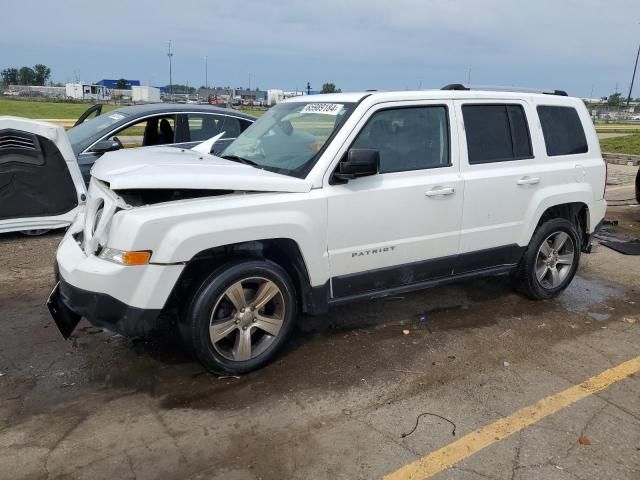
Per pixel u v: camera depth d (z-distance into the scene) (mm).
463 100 4641
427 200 4355
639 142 21219
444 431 3285
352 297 4227
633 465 3018
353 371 3969
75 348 4207
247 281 3758
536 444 3180
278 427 3291
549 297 5398
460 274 4777
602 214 5641
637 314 5164
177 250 3395
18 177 6871
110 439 3139
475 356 4246
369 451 3090
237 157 4582
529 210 4996
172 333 4387
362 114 4113
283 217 3730
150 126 8695
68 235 4148
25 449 3033
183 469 2910
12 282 5551
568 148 5336
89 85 77875
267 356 3932
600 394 3734
